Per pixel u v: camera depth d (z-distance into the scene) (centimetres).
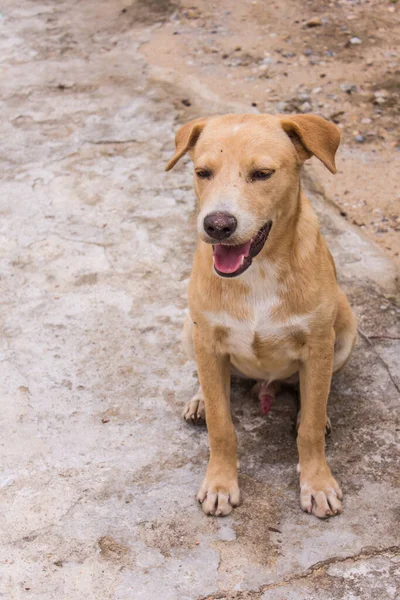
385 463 186
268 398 191
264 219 173
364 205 239
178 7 354
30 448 191
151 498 183
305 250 178
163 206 239
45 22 353
